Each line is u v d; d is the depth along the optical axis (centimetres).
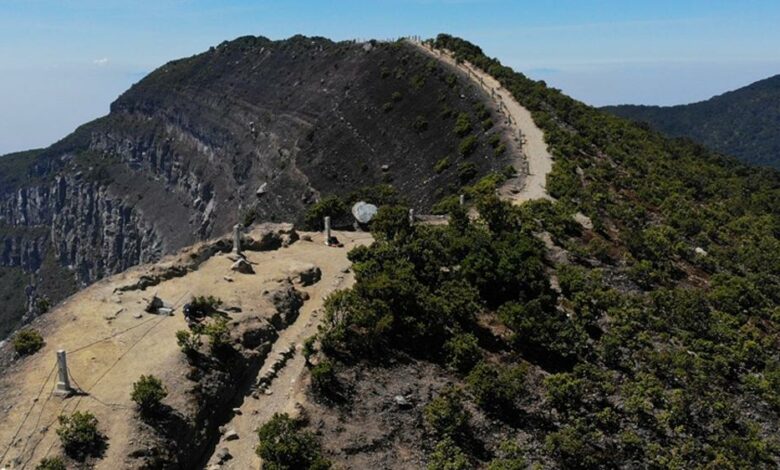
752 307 4500
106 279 3244
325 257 4000
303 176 11481
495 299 3669
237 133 16638
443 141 9062
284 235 4231
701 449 2895
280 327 3136
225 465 2273
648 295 4175
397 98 11331
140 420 2248
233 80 19100
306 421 2462
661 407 3103
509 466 2445
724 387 3466
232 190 15662
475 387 2845
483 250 3794
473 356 3025
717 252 5394
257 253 3972
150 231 18900
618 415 2983
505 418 2802
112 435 2172
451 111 9662
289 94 15688
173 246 17462
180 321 2917
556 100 9744
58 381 2377
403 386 2816
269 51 19425
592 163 7194
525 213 4828
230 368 2664
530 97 9388
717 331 3878
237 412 2548
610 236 4975
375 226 3994
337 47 16412
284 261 3809
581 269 4247
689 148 10700
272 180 12656
